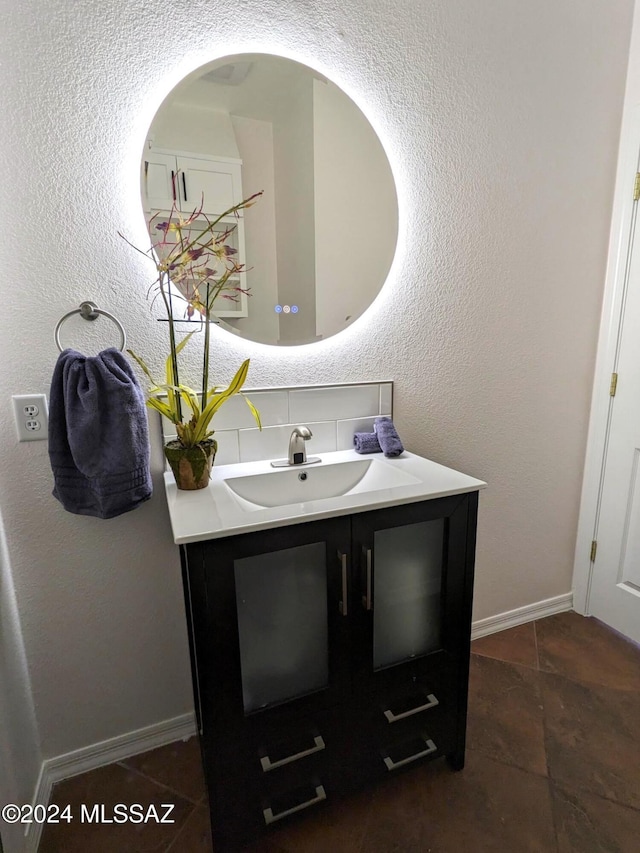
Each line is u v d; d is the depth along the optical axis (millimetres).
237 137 1201
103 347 1161
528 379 1729
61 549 1199
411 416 1549
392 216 1392
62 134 1048
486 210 1521
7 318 1069
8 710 1052
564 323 1749
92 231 1105
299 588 997
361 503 993
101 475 1019
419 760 1187
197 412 1112
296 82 1227
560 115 1566
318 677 1058
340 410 1432
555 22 1491
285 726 1021
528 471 1812
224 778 983
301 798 1066
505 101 1475
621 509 1797
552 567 1964
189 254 1194
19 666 1151
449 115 1407
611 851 1062
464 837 1100
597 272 1767
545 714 1449
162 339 1214
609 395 1802
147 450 1088
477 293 1567
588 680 1593
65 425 1034
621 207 1695
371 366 1458
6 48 979
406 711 1149
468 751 1324
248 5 1142
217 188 1200
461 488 1092
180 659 1374
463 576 1157
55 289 1097
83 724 1291
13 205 1038
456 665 1198
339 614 1023
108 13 1034
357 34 1259
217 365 1277
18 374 1096
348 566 1010
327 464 1299
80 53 1030
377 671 1099
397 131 1354
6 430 1104
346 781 1110
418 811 1164
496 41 1423
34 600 1191
